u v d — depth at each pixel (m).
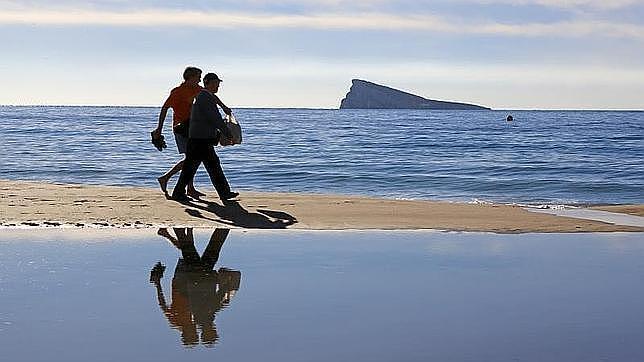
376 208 11.89
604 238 9.27
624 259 7.81
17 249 8.04
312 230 9.70
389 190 23.45
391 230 9.76
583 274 6.99
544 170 30.86
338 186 24.41
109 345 4.66
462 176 27.64
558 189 24.06
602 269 7.25
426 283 6.56
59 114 151.75
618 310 5.62
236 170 28.66
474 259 7.73
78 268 7.06
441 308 5.66
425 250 8.27
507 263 7.52
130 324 5.14
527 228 10.04
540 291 6.27
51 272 6.87
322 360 4.42
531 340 4.85
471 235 9.41
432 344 4.75
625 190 23.94
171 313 5.44
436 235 9.40
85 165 29.19
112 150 38.41
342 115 166.50
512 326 5.17
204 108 11.91
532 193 23.08
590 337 4.91
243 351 4.57
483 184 25.08
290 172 28.09
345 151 41.03
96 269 7.02
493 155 39.66
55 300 5.80
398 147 45.22
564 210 13.28
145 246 8.31
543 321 5.30
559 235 9.49
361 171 28.98
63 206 11.37
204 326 5.12
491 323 5.24
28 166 28.56
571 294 6.15
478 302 5.87
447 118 144.25
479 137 60.59
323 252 8.09
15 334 4.88
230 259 7.62
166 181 12.88
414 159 35.84
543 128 86.44
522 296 6.09
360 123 101.44
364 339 4.84
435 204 12.59
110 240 8.70
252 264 7.36
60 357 4.42
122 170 27.25
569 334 4.98
